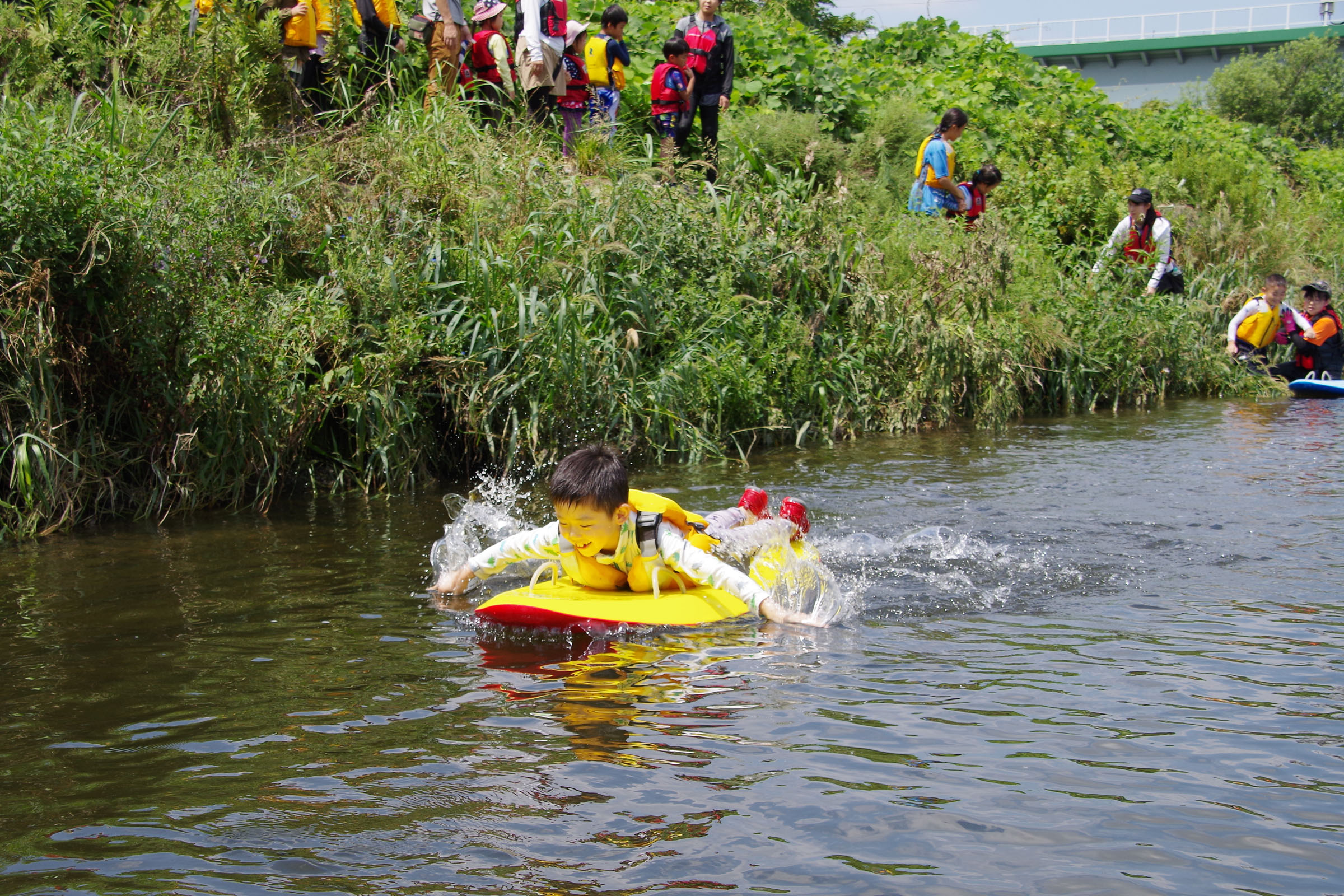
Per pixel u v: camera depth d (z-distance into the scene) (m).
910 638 3.20
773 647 3.13
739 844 1.91
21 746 2.39
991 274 9.46
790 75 13.45
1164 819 1.99
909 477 6.29
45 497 4.94
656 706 2.62
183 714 2.58
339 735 2.43
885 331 8.96
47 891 1.76
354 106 8.05
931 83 16.11
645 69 12.02
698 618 3.42
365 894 1.75
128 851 1.90
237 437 5.65
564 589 3.71
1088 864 1.83
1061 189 14.02
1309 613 3.40
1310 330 11.76
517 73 9.33
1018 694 2.67
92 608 3.61
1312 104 38.00
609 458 3.58
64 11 7.73
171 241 5.60
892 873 1.80
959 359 9.21
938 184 10.62
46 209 5.04
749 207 9.02
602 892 1.75
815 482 6.12
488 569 3.85
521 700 2.67
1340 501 5.35
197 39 7.77
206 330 5.54
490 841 1.92
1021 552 4.32
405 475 6.18
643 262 7.85
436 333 6.49
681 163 9.63
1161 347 11.13
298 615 3.50
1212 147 19.20
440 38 8.84
